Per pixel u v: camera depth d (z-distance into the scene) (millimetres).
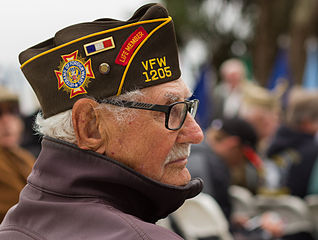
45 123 1144
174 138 1140
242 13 17906
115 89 1094
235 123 3250
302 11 12227
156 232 1006
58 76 1114
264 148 4137
